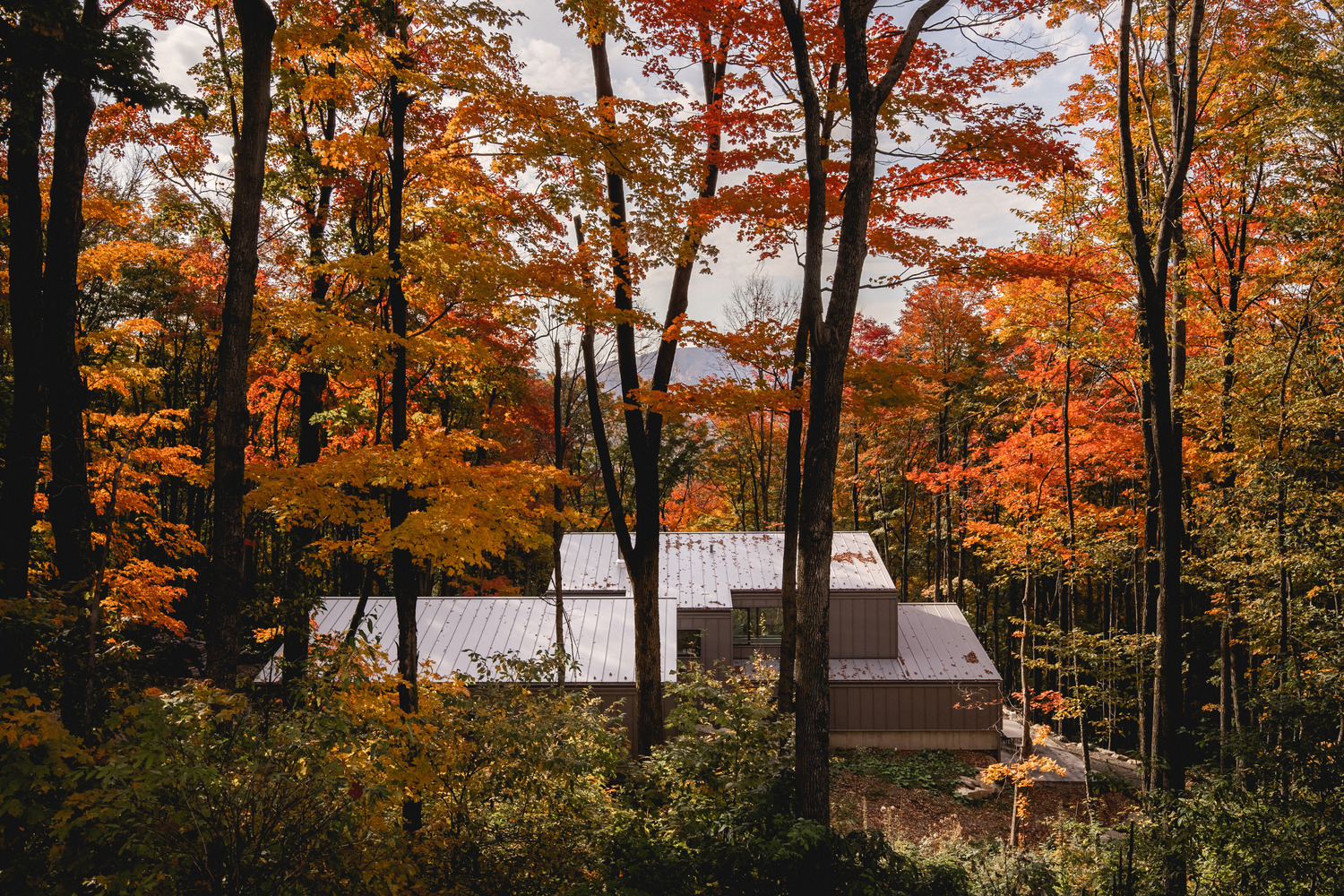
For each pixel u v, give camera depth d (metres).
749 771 9.21
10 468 8.18
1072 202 14.09
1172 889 8.48
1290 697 8.88
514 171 10.27
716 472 36.84
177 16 11.08
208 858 4.66
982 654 20.53
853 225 8.16
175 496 23.05
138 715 4.86
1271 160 12.98
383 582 25.69
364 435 14.83
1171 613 10.75
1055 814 16.09
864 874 7.55
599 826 8.31
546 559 28.69
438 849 7.09
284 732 5.56
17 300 8.27
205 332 20.47
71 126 9.14
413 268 9.27
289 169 13.14
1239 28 12.71
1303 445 12.41
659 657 12.45
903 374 9.97
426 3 8.82
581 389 24.70
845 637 20.56
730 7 10.15
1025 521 17.48
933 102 9.44
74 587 5.99
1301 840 7.82
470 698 8.49
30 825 4.45
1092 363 14.91
